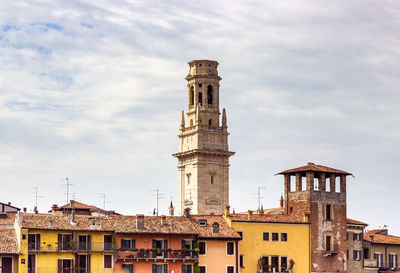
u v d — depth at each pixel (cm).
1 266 13488
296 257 15838
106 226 14312
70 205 16588
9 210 17138
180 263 14612
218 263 14938
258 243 15525
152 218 14900
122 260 14225
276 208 19288
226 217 15500
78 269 13950
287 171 16650
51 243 13825
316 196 16312
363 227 17138
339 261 16350
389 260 17725
